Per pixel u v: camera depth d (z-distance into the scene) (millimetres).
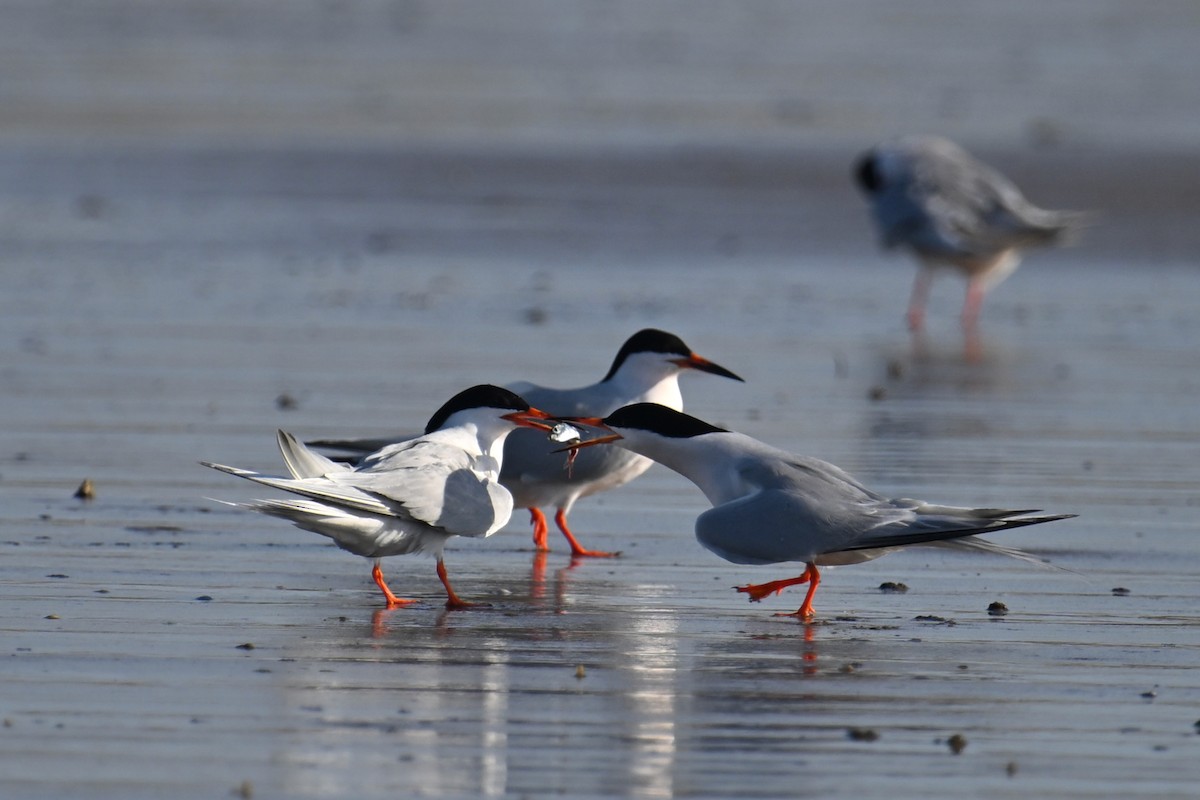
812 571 8641
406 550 8727
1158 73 39094
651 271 21547
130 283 19906
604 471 10195
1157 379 15781
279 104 34812
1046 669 7668
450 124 32594
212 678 7324
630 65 39938
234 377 15008
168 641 7891
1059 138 31547
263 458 12055
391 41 42969
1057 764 6465
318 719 6820
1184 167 29031
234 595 8828
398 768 6320
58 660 7531
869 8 48000
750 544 8547
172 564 9406
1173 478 11914
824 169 28703
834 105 35156
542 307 18906
